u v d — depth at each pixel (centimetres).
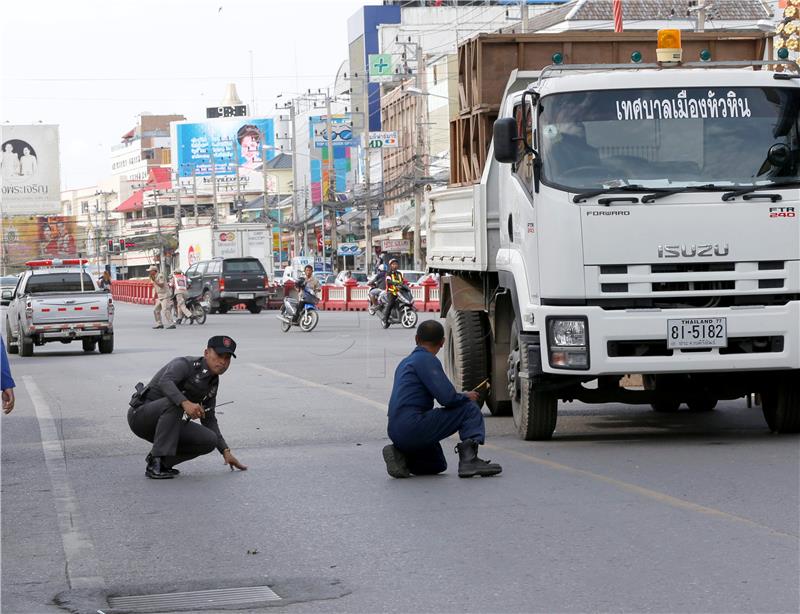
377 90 13075
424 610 771
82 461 1520
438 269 1983
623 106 1419
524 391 1526
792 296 1416
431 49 12488
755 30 1816
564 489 1184
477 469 1277
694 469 1276
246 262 6844
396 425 1285
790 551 896
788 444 1440
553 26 8019
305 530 1039
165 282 5259
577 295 1388
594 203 1386
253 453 1538
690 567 855
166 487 1295
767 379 1505
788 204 1395
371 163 12425
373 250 11331
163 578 886
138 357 3519
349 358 3198
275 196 19288
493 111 1755
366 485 1260
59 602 823
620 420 1778
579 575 844
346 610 780
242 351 3553
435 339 1295
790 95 1434
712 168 1405
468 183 1794
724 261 1389
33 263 4144
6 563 955
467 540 971
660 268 1391
